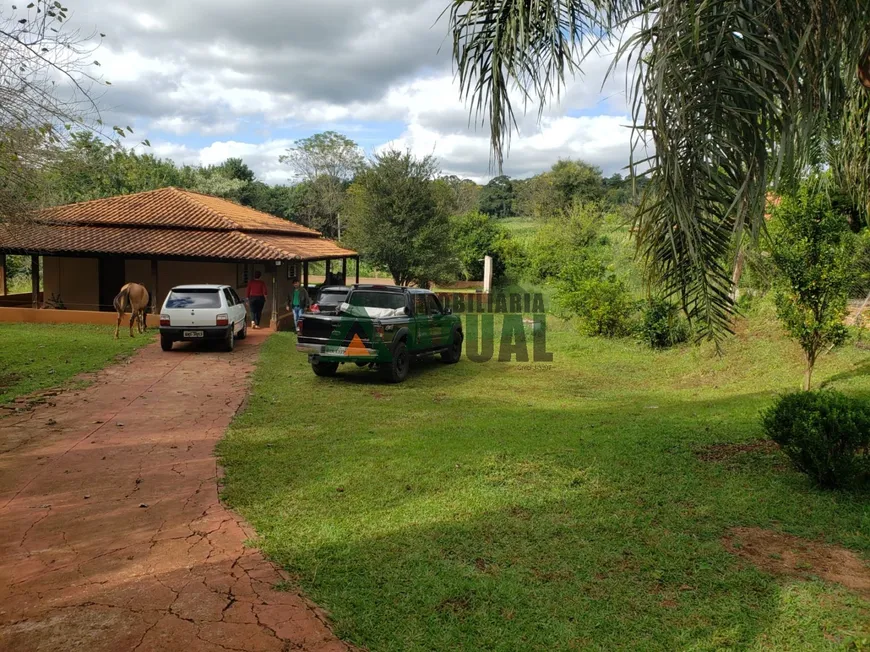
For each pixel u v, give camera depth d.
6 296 22.88
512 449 6.74
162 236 20.94
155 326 19.30
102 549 4.47
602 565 4.05
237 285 22.98
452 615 3.49
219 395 10.41
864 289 10.85
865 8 3.06
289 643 3.27
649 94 3.11
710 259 3.46
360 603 3.63
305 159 67.38
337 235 65.69
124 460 6.66
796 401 5.73
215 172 59.50
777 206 9.01
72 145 10.45
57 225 20.77
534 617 3.46
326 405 9.86
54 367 12.34
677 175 3.06
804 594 3.61
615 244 29.16
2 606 3.68
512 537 4.50
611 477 5.79
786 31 3.04
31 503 5.40
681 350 15.58
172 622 3.48
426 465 6.23
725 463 6.17
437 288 35.50
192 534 4.70
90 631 3.40
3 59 7.89
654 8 3.16
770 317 14.02
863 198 5.54
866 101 4.73
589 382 12.68
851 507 4.94
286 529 4.73
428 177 30.75
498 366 14.69
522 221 60.62
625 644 3.20
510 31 3.71
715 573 3.91
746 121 3.09
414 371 13.83
